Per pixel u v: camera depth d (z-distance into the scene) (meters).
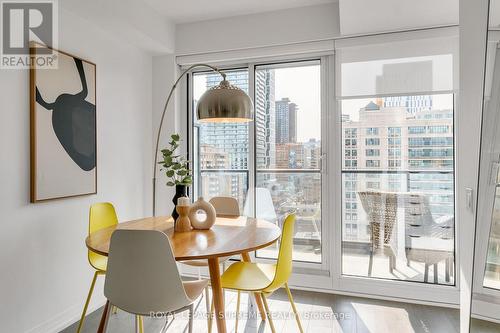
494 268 1.47
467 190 1.85
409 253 2.90
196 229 2.12
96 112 2.69
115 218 2.49
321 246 3.14
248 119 2.23
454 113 2.75
